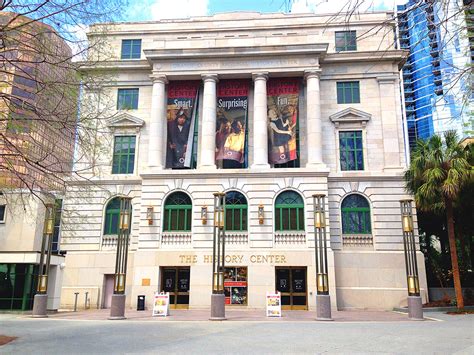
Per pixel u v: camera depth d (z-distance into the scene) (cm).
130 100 3672
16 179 1922
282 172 3253
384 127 3459
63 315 2584
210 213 3241
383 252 3219
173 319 2302
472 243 3409
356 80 3581
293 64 3459
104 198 3459
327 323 2106
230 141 3456
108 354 1228
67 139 1619
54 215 2598
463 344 1398
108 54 1650
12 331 1738
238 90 3572
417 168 2875
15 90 1532
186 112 3559
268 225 3184
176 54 3497
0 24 1388
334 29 3650
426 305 2922
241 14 3819
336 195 3347
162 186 3328
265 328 1875
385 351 1277
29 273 2978
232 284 3136
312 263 3081
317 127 3347
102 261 3369
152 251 3197
